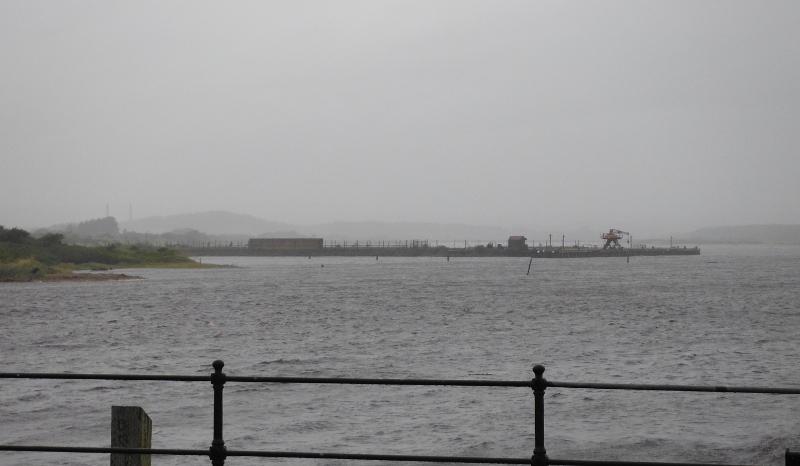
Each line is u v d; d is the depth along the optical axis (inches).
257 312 2084.2
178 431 732.0
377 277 4060.0
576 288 3152.1
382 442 693.9
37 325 1740.9
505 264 6235.2
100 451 300.7
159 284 3368.6
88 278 3668.8
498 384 303.0
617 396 892.0
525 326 1722.4
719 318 1913.1
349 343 1418.6
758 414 802.8
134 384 967.6
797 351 1294.3
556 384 300.7
